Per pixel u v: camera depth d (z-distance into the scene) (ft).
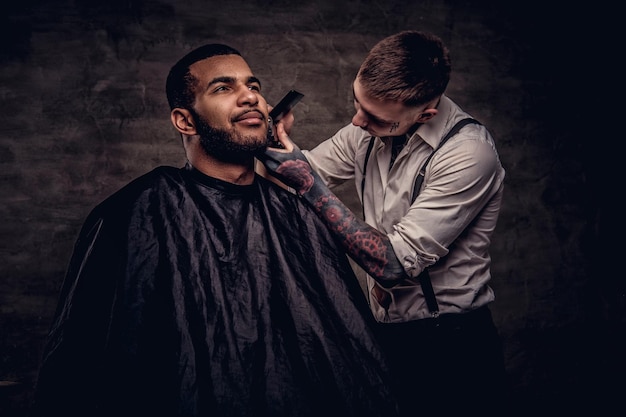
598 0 9.82
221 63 5.05
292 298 4.98
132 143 8.54
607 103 9.91
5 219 8.27
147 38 8.55
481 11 9.52
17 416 8.21
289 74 8.93
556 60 9.76
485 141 5.54
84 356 4.39
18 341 8.32
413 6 9.29
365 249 5.26
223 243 5.01
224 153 5.12
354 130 6.38
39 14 8.30
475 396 5.74
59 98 8.37
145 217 4.84
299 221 5.39
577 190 9.84
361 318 5.07
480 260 5.85
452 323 5.73
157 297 4.61
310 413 4.55
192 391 4.32
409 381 5.85
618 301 9.83
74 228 8.42
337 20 9.05
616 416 9.66
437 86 5.20
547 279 9.70
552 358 9.70
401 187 5.74
